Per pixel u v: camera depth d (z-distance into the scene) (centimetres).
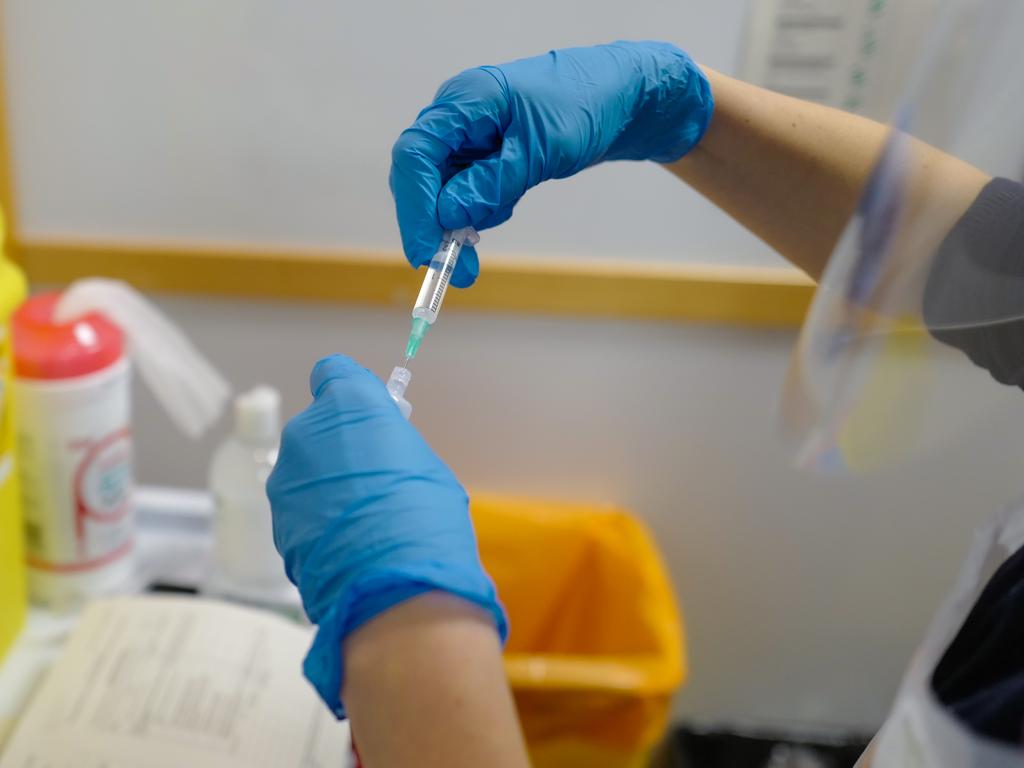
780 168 67
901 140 49
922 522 116
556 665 94
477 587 44
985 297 49
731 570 120
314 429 52
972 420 55
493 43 91
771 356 107
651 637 101
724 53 91
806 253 70
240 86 93
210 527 93
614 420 111
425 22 90
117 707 70
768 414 110
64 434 75
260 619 78
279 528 51
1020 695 43
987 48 47
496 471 114
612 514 114
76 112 94
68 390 74
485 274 100
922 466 112
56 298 80
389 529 47
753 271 102
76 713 69
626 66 64
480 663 41
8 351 71
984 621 47
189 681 72
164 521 93
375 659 42
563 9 90
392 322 105
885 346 53
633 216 100
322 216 99
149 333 82
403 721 41
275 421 80
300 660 75
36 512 78
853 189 65
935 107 49
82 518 78
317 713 71
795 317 103
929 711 47
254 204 99
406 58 92
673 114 67
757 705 130
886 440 55
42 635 79
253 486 79
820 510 116
